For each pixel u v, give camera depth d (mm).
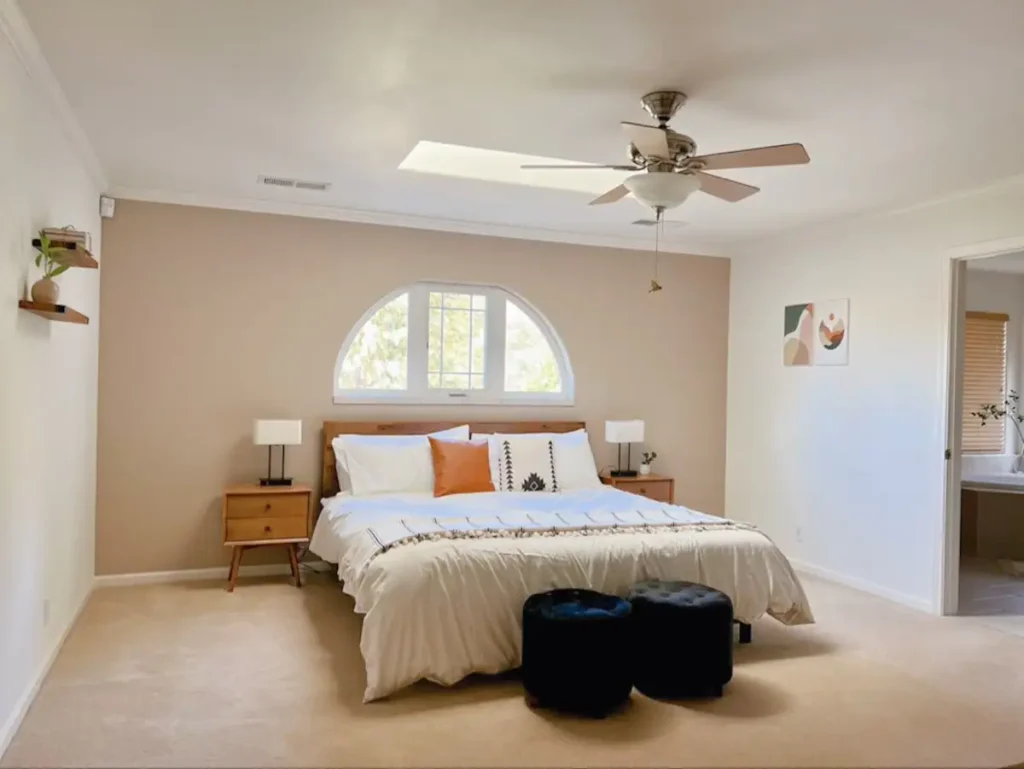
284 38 2447
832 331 5090
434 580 3115
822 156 3570
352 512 4148
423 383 5379
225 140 3529
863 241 4867
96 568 4477
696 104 2963
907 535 4512
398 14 2264
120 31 2420
